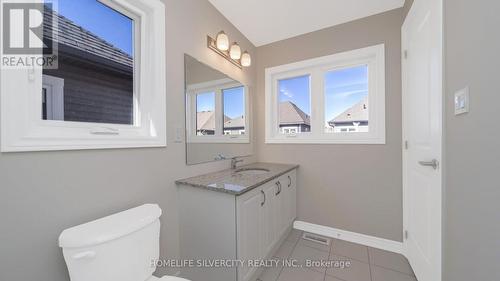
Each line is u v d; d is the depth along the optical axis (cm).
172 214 148
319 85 233
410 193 170
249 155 250
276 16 205
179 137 154
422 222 143
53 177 91
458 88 93
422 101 141
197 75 172
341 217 219
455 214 98
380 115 198
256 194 152
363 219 208
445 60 106
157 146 136
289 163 247
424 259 139
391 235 195
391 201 195
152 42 135
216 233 136
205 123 182
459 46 92
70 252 83
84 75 110
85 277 83
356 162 211
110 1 120
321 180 229
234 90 223
